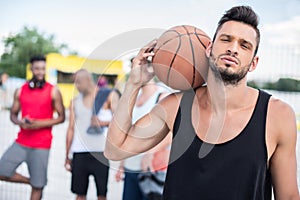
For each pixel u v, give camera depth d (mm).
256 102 1550
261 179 1510
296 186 1568
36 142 3977
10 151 4035
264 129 1512
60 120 4082
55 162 6703
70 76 10406
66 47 17844
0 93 8320
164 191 1593
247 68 1500
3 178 4039
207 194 1510
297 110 6074
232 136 1513
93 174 3660
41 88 4043
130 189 3191
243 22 1509
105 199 3672
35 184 4023
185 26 1712
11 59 12594
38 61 4020
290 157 1557
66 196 4910
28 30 17250
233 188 1493
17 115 4125
